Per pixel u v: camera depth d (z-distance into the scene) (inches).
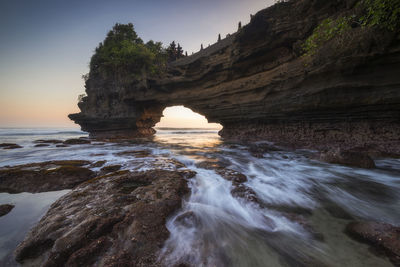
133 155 431.8
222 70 810.2
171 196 162.6
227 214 156.4
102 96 1181.1
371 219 152.3
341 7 448.5
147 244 106.6
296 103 562.6
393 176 269.7
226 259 102.3
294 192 212.2
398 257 96.8
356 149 440.1
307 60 491.2
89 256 96.3
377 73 389.7
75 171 248.7
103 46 1150.3
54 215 132.6
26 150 569.3
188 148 611.5
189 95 936.3
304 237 124.3
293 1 530.3
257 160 392.2
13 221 149.4
